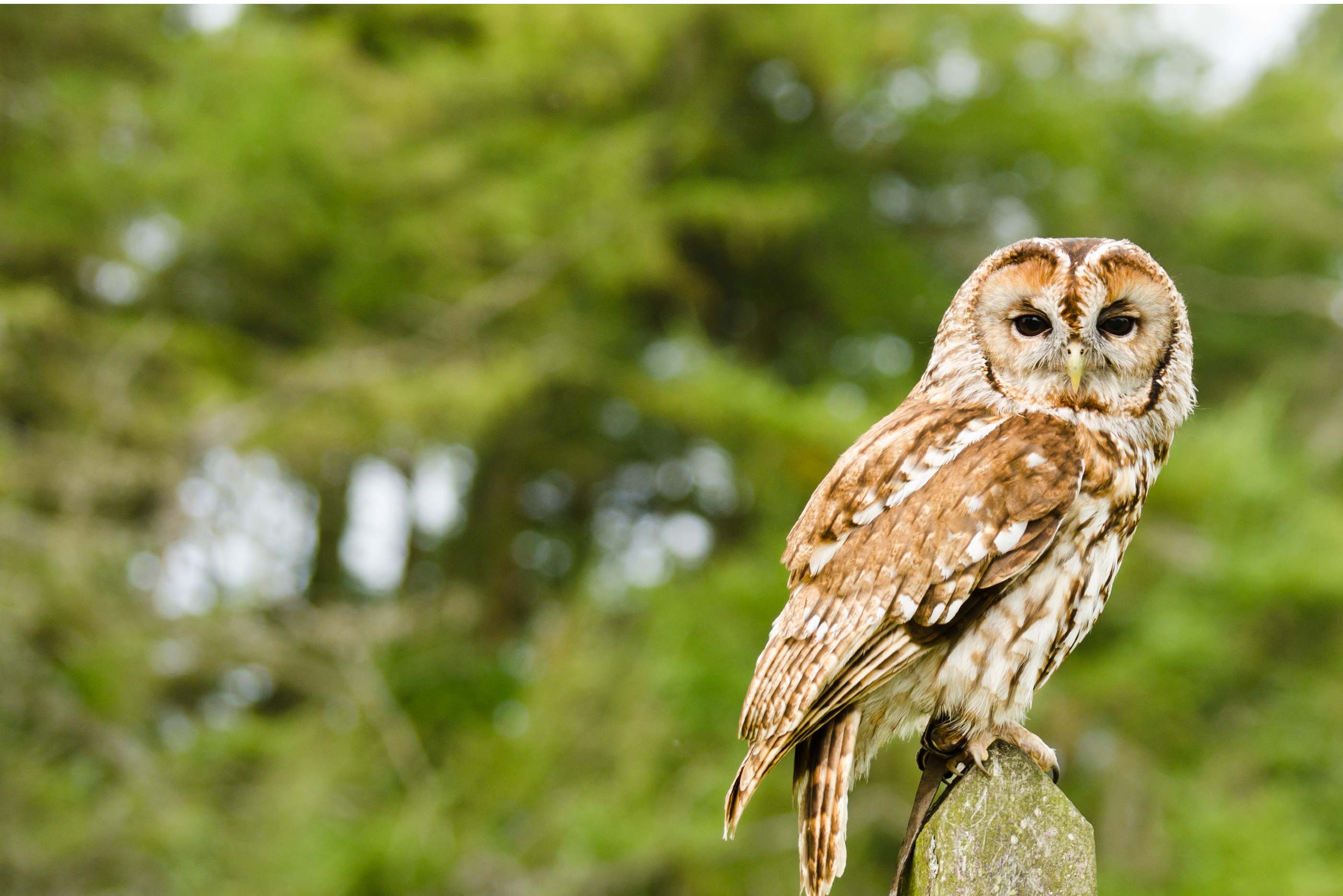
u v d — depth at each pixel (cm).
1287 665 1384
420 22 2117
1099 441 504
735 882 1385
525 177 1884
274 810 1450
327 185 1845
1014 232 2214
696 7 1836
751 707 494
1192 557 1425
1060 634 496
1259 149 2305
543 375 1872
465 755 1520
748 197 1908
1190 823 1258
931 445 503
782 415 1620
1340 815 1293
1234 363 2459
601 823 1366
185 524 1568
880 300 2120
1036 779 397
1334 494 1644
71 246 1866
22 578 1467
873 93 2020
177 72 1881
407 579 2323
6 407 1731
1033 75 2031
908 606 478
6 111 1845
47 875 1425
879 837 1498
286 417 1778
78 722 1492
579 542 2373
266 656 1561
